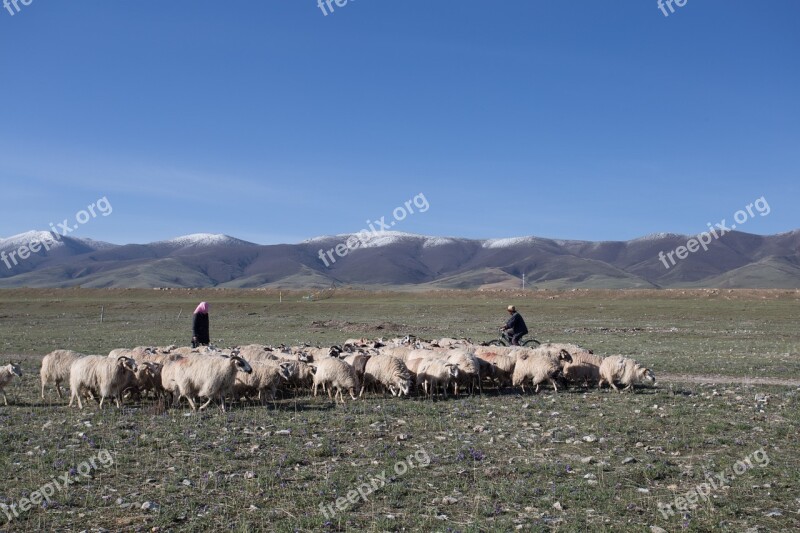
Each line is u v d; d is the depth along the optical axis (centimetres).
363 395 2317
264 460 1379
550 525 1044
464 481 1252
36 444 1488
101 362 1947
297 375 2355
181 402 2094
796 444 1542
